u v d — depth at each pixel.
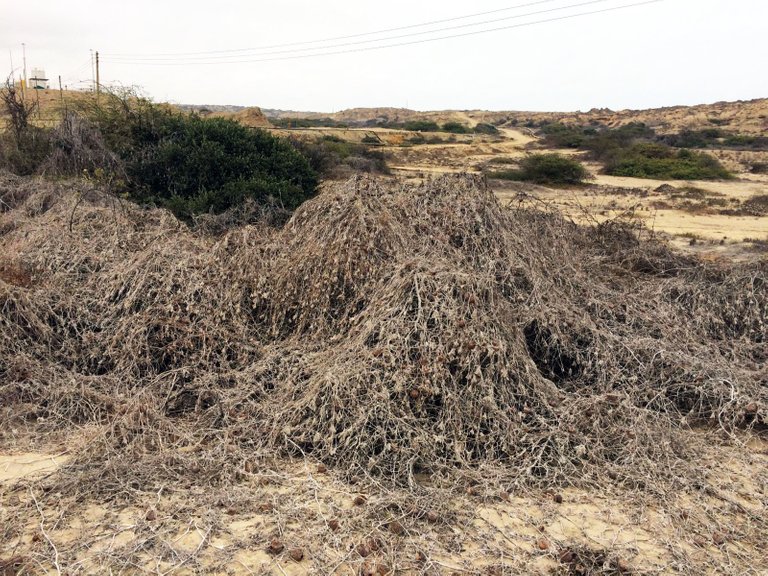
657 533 3.51
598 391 5.10
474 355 4.42
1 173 11.78
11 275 6.27
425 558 3.18
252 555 3.16
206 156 12.01
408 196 6.76
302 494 3.68
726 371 5.24
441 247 5.88
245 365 5.20
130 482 3.69
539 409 4.52
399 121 86.69
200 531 3.30
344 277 5.48
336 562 3.11
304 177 12.95
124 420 4.17
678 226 14.11
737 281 6.80
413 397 4.24
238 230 6.62
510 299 5.74
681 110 84.94
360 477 3.87
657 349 5.44
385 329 4.59
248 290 5.87
